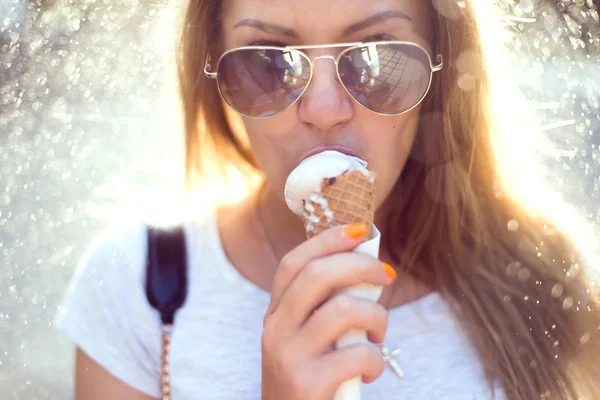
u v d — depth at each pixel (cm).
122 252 58
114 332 57
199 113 66
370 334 46
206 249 58
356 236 46
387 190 57
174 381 56
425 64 54
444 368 56
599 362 62
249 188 63
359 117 54
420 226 61
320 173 49
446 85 61
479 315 58
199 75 65
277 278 47
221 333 56
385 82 54
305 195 49
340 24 53
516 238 63
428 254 60
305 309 45
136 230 59
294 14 53
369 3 53
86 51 183
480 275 60
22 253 135
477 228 62
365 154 55
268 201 59
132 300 57
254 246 58
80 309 58
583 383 62
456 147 62
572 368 62
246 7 54
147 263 58
